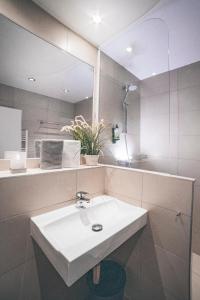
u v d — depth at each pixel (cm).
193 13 117
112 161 163
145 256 111
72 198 109
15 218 83
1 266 80
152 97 199
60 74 128
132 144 188
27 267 90
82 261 63
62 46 128
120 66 175
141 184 111
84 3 109
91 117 149
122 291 105
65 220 92
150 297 110
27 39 108
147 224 109
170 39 143
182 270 95
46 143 104
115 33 137
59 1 108
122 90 178
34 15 111
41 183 92
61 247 66
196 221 173
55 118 125
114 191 127
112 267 122
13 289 85
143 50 157
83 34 139
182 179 93
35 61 113
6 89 100
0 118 98
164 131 192
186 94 182
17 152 92
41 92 117
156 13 118
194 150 178
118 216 111
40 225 82
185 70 182
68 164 115
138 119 198
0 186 77
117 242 81
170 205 98
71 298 116
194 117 178
